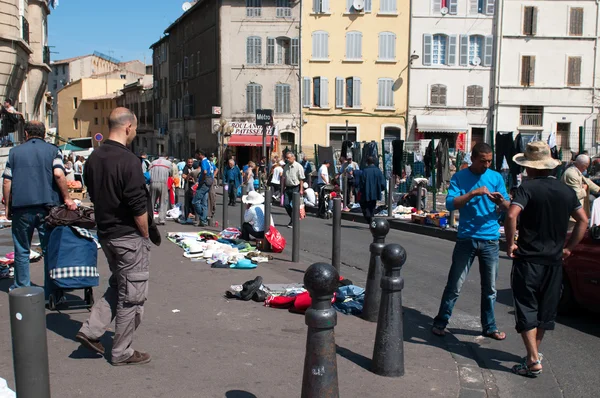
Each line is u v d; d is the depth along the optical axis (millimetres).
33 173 6355
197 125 47594
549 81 40750
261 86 42125
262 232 11297
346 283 7852
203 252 9844
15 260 6551
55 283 6141
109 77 87938
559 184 5105
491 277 6141
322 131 42156
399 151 20719
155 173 14102
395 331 4934
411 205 20016
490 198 5648
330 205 18719
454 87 41156
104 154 4609
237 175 22828
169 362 5016
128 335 4855
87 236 6281
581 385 5121
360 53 41375
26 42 27891
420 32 40969
